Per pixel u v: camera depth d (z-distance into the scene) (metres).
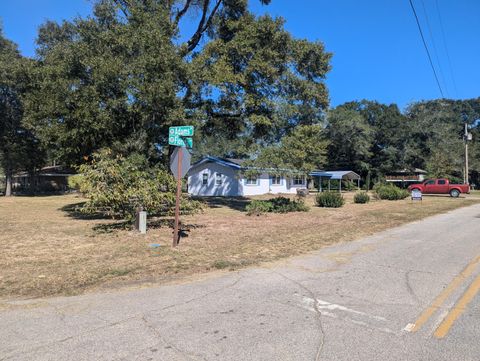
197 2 22.97
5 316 4.78
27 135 35.94
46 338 4.11
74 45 16.05
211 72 18.67
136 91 15.35
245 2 22.59
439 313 4.82
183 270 7.12
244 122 22.67
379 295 5.57
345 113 57.56
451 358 3.63
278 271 7.02
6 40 33.78
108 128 16.36
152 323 4.52
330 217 16.62
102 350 3.82
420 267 7.27
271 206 19.20
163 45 15.92
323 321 4.58
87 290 5.89
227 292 5.75
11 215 17.69
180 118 16.66
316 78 21.86
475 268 7.18
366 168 59.53
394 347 3.87
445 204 24.33
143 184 11.91
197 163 38.16
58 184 49.62
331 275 6.72
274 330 4.30
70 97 15.56
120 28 16.02
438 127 60.44
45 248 9.33
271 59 19.86
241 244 9.80
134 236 11.11
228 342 4.00
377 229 12.58
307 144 18.88
